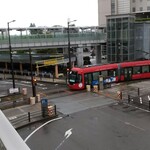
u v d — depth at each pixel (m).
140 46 55.16
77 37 51.66
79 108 27.25
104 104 28.44
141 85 38.34
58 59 51.44
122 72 41.06
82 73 36.12
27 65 61.84
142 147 16.84
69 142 18.33
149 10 72.50
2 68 67.38
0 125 2.65
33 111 26.31
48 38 47.00
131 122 22.02
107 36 56.16
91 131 20.36
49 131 20.78
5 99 33.00
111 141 18.09
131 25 53.31
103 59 74.38
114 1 77.75
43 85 42.94
